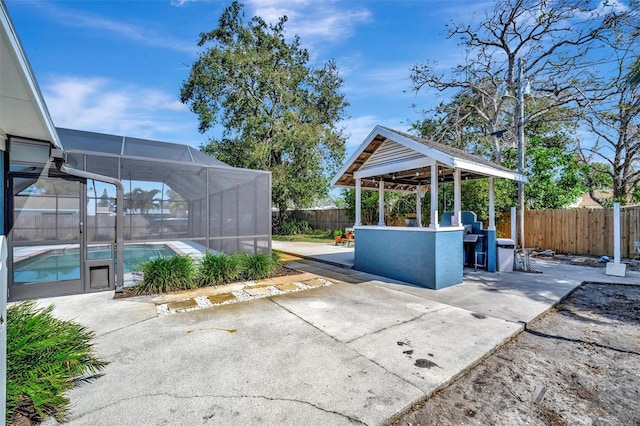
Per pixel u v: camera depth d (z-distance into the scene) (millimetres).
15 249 5156
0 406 1413
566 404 2346
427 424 2119
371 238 7293
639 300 5145
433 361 2904
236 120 18297
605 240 9438
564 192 11469
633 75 4453
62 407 2180
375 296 5242
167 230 8062
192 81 17578
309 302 4883
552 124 13203
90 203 5828
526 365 2963
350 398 2316
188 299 5043
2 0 2367
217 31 18047
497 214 11133
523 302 4852
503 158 12578
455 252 6125
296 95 19375
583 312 4562
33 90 3523
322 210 20719
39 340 2600
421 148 5824
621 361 3029
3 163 4914
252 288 5801
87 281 5500
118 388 2447
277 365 2820
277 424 2031
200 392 2393
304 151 18656
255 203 8203
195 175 7832
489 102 13664
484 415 2215
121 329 3725
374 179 8453
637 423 2127
